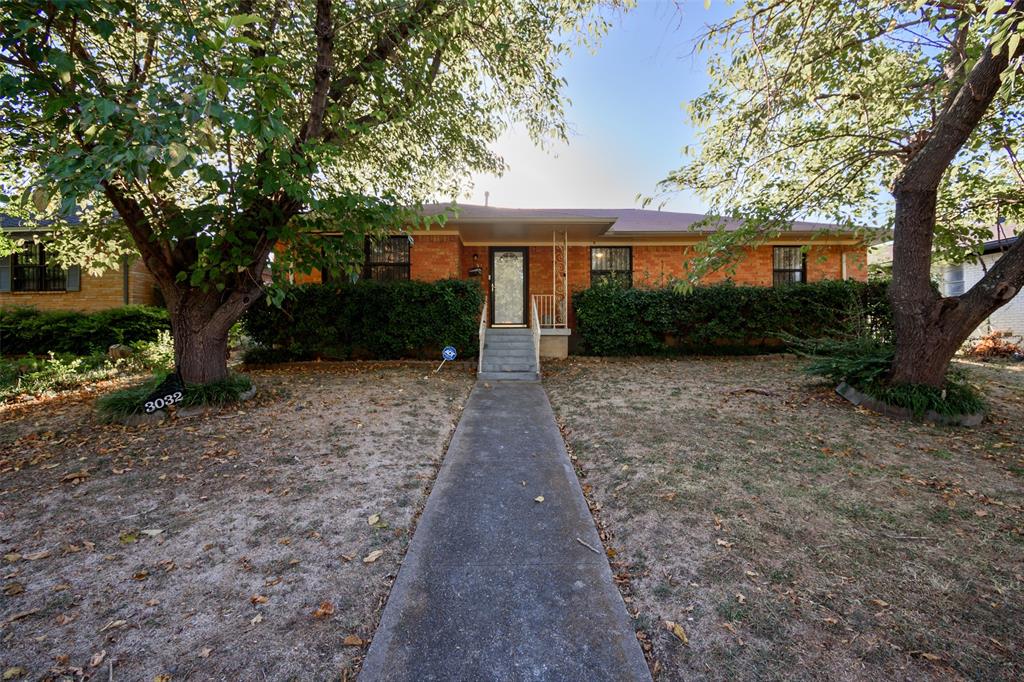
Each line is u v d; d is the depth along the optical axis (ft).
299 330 32.89
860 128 22.95
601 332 36.27
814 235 31.24
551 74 25.86
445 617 7.29
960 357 34.88
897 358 19.38
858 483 12.25
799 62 20.66
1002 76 12.35
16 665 6.36
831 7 18.83
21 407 20.85
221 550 9.29
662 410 19.67
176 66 13.10
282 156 15.30
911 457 14.14
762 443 15.38
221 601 7.73
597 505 11.46
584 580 8.28
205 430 16.72
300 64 19.22
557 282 41.70
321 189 19.08
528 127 28.76
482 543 9.57
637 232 40.06
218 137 15.56
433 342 33.81
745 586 7.99
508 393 24.27
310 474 13.14
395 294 32.96
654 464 13.62
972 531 9.78
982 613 7.29
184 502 11.41
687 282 24.25
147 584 8.20
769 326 35.65
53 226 24.71
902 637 6.76
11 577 8.40
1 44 12.44
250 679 6.14
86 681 6.09
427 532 10.03
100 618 7.32
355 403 20.90
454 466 14.02
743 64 21.66
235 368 31.68
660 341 37.14
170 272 19.99
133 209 18.93
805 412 19.03
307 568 8.69
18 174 19.65
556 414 20.10
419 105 23.68
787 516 10.47
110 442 15.58
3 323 36.91
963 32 18.97
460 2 19.77
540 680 6.06
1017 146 21.11
